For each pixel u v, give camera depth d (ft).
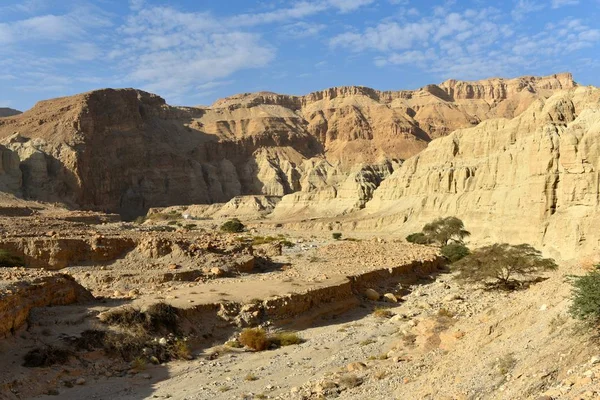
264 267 155.53
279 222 462.60
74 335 82.53
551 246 201.16
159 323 90.94
